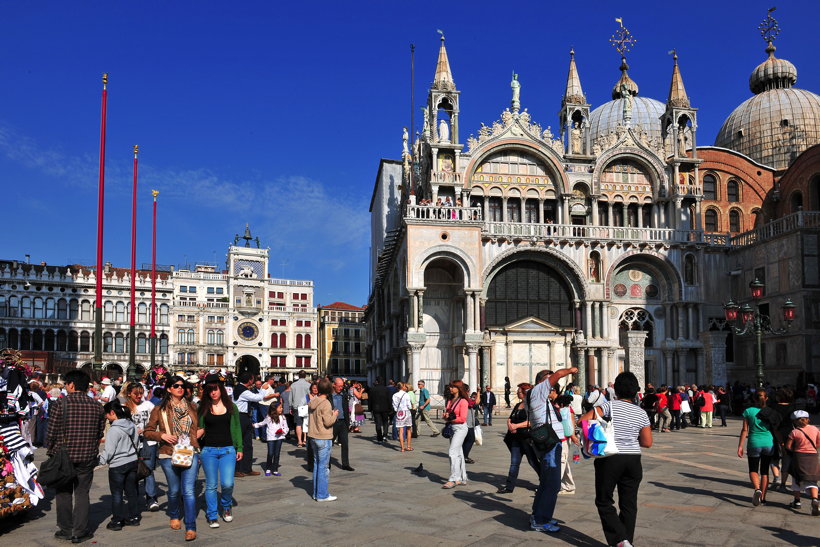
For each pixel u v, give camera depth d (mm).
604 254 48125
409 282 43469
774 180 60250
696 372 49000
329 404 14141
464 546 10422
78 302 98750
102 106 32938
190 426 11266
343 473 17734
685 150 52219
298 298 117562
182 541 10898
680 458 20828
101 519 12703
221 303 110312
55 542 11070
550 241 47344
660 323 49656
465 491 15000
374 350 68438
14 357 17406
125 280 101812
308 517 12414
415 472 17750
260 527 11688
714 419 38875
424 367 46219
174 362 104438
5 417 12406
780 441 13703
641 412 9938
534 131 50000
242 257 112875
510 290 47875
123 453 11844
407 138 60375
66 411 11125
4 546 10891
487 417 34000
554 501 11336
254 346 111375
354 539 10820
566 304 48469
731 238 51969
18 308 94062
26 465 12641
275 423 17609
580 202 50938
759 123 73438
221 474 11914
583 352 47188
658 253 48969
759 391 14062
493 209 49875
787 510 13117
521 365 47281
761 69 78938
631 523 9727
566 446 14766
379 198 70875
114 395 21453
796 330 44844
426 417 28516
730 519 12258
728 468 18641
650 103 74625
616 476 9781
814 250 45031
